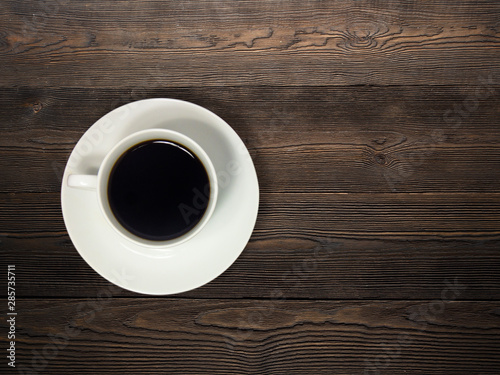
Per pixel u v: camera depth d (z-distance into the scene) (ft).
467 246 2.23
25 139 2.23
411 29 2.23
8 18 2.24
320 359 2.23
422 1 2.23
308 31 2.23
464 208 2.23
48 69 2.23
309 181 2.23
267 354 2.23
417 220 2.23
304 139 2.23
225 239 2.07
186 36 2.23
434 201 2.23
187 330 2.23
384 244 2.23
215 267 2.07
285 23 2.23
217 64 2.23
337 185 2.23
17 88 2.23
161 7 2.23
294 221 2.23
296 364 2.23
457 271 2.23
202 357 2.23
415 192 2.23
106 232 2.06
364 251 2.23
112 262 2.06
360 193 2.23
